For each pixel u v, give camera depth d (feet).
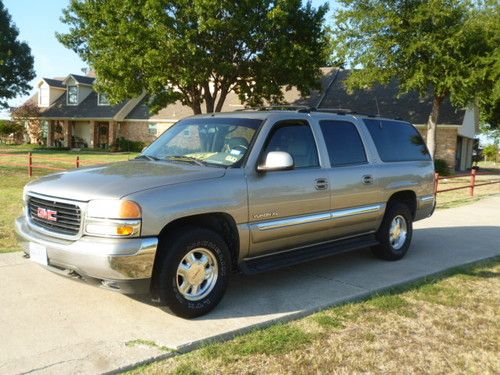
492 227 32.99
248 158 16.35
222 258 15.40
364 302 17.10
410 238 23.66
